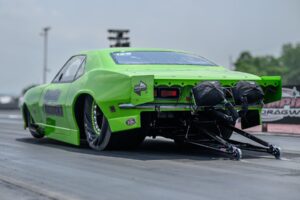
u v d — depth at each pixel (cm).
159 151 1238
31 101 1547
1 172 952
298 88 2095
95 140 1238
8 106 6475
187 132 1170
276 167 993
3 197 761
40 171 959
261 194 757
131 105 1077
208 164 1029
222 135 1252
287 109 2128
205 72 1159
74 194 771
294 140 1603
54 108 1378
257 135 1816
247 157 1132
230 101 1123
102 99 1146
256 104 1140
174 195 755
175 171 947
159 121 1168
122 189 798
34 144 1424
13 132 1888
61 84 1374
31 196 765
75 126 1288
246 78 1146
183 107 1094
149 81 1046
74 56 1388
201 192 773
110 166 1008
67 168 989
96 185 830
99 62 1231
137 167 994
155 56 1262
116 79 1112
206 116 1151
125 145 1226
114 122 1125
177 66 1221
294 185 820
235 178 877
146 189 796
